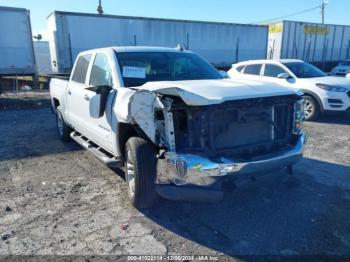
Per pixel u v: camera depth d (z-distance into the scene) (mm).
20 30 13695
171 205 3758
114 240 3092
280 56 24000
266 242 3053
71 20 15453
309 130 7449
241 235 3172
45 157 5680
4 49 13492
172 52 4941
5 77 14461
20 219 3494
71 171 4949
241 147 3305
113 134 3855
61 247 2984
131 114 3197
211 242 3059
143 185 3355
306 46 25250
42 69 21703
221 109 3131
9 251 2926
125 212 3627
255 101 3283
